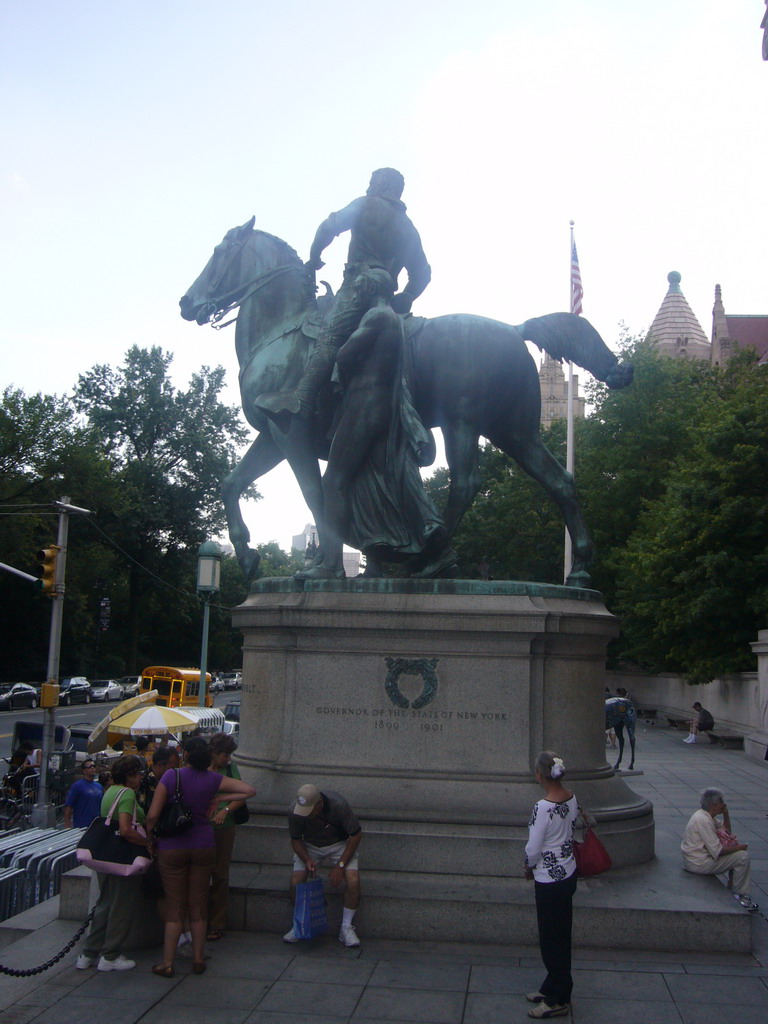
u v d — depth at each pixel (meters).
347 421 8.27
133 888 5.98
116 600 65.62
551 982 5.23
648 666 40.62
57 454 44.72
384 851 6.80
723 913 6.23
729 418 27.38
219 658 73.62
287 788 7.34
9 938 6.69
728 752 23.69
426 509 8.07
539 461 8.81
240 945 6.32
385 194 9.03
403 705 7.43
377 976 5.78
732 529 27.05
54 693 16.17
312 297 9.45
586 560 8.66
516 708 7.32
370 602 7.60
